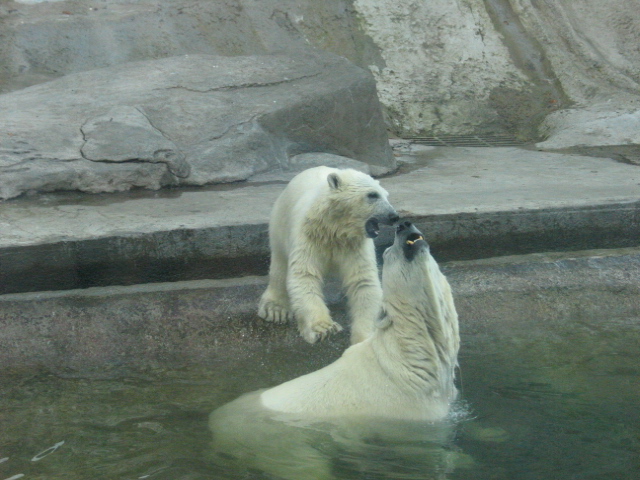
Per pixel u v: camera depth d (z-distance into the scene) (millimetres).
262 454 4043
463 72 16047
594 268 7406
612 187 8938
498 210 7504
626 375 5418
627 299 7195
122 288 6594
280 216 6434
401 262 4398
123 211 7711
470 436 4301
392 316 4477
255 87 11008
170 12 15875
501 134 14344
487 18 17500
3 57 13875
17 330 6039
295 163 10227
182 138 9727
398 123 14531
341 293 6910
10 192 8156
